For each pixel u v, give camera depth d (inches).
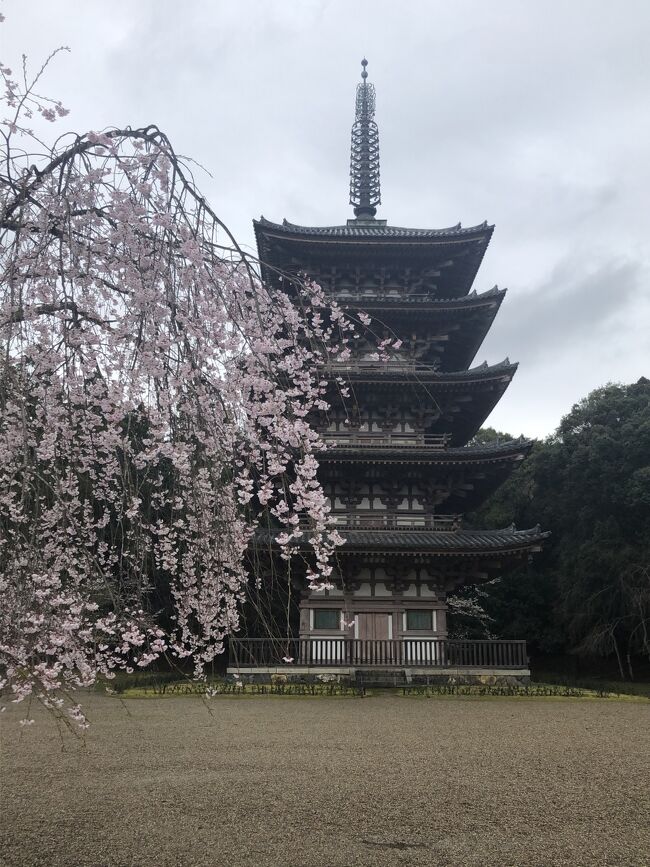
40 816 348.2
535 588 1775.3
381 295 1148.5
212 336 265.6
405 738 582.9
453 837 318.3
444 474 1061.1
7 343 227.5
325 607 1002.7
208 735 595.8
